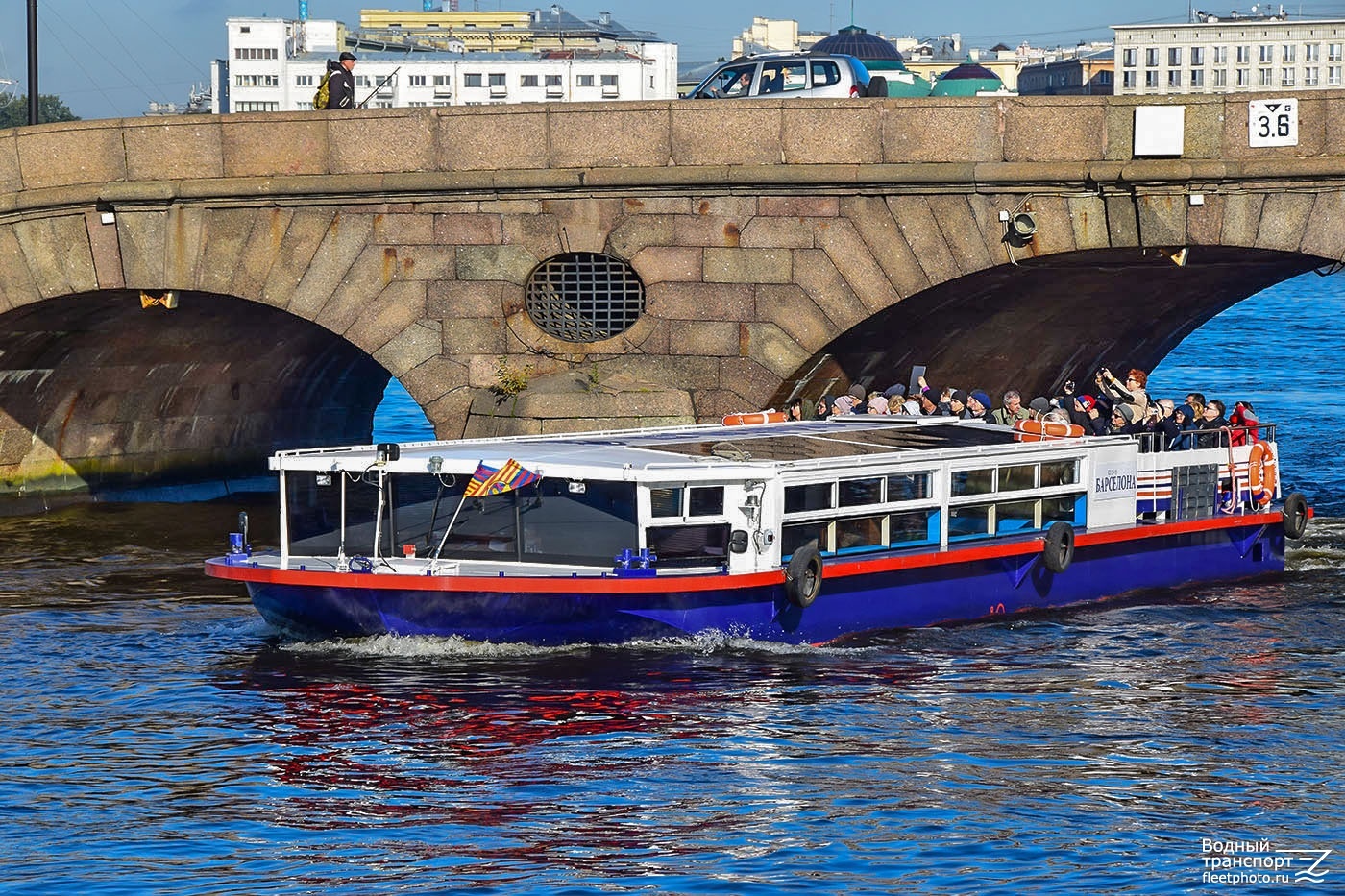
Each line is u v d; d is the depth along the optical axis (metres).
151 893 33.22
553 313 66.44
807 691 45.53
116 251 67.75
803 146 63.66
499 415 64.06
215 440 89.19
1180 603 57.31
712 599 47.88
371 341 66.94
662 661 47.59
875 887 33.34
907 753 40.91
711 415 65.19
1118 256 64.88
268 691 45.44
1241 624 54.22
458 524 48.75
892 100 62.97
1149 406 62.16
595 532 47.75
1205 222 61.31
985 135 62.44
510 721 42.88
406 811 37.41
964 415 64.75
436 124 65.81
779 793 38.31
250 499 85.12
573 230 65.50
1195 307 85.19
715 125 64.19
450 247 66.25
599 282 66.31
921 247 63.41
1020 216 62.16
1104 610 55.94
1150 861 34.56
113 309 73.25
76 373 78.12
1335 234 60.50
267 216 67.06
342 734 42.19
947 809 37.38
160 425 85.44
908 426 57.31
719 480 47.62
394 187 65.81
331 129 66.38
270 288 67.31
